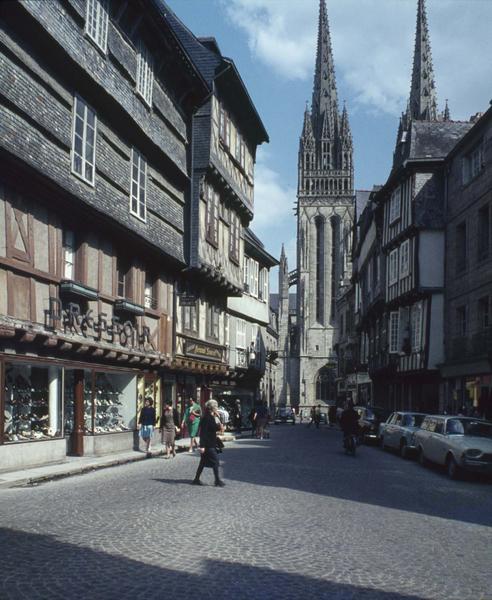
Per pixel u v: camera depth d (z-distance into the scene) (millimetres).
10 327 13969
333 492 12820
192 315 28641
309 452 22859
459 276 28984
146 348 22672
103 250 19562
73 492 12016
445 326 30781
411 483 15109
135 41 20453
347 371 63094
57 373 16734
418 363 31844
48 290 16078
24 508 10172
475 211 27141
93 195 17891
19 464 14781
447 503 12242
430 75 82688
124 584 6281
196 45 27031
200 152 26172
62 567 6809
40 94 15062
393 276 35812
